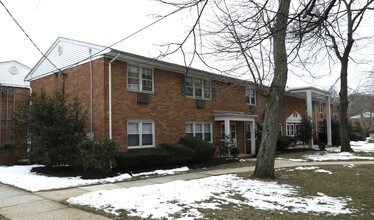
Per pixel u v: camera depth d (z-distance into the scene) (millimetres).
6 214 6711
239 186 9570
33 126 13102
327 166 15094
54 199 8125
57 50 16875
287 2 6438
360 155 20422
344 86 22688
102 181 11133
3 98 17625
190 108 18188
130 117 14852
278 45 10180
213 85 19922
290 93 28516
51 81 17219
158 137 16078
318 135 32438
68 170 13617
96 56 14383
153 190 8672
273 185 9898
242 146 22344
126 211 6656
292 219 6348
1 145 16000
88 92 14758
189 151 15406
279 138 23938
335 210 7164
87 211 6809
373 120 64375
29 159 15484
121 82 14664
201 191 8664
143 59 14977
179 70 17266
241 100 22500
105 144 12141
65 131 13125
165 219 6102
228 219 6168
